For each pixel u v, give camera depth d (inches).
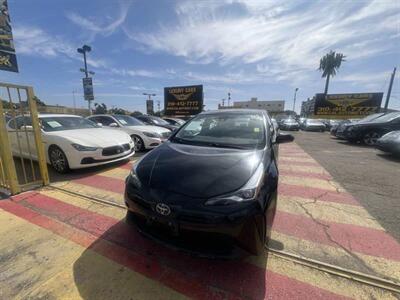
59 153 183.3
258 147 106.2
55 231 102.4
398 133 267.1
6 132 134.7
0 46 129.3
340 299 68.3
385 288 72.5
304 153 302.2
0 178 145.9
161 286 72.5
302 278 76.5
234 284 73.6
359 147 358.6
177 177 80.4
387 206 131.4
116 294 69.2
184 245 73.9
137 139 281.9
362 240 98.0
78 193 146.3
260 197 75.3
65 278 75.2
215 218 68.8
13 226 106.2
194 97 784.9
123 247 91.5
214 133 125.2
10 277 75.4
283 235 101.7
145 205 78.0
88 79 508.1
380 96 844.6
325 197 144.6
